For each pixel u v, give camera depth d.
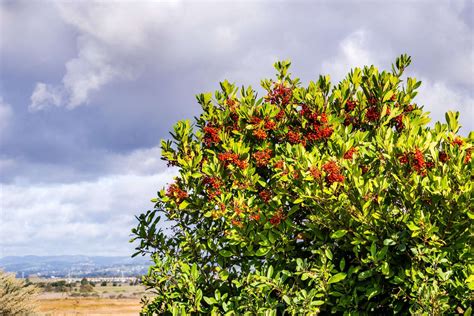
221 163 7.62
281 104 8.33
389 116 7.55
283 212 7.04
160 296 7.55
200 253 7.75
